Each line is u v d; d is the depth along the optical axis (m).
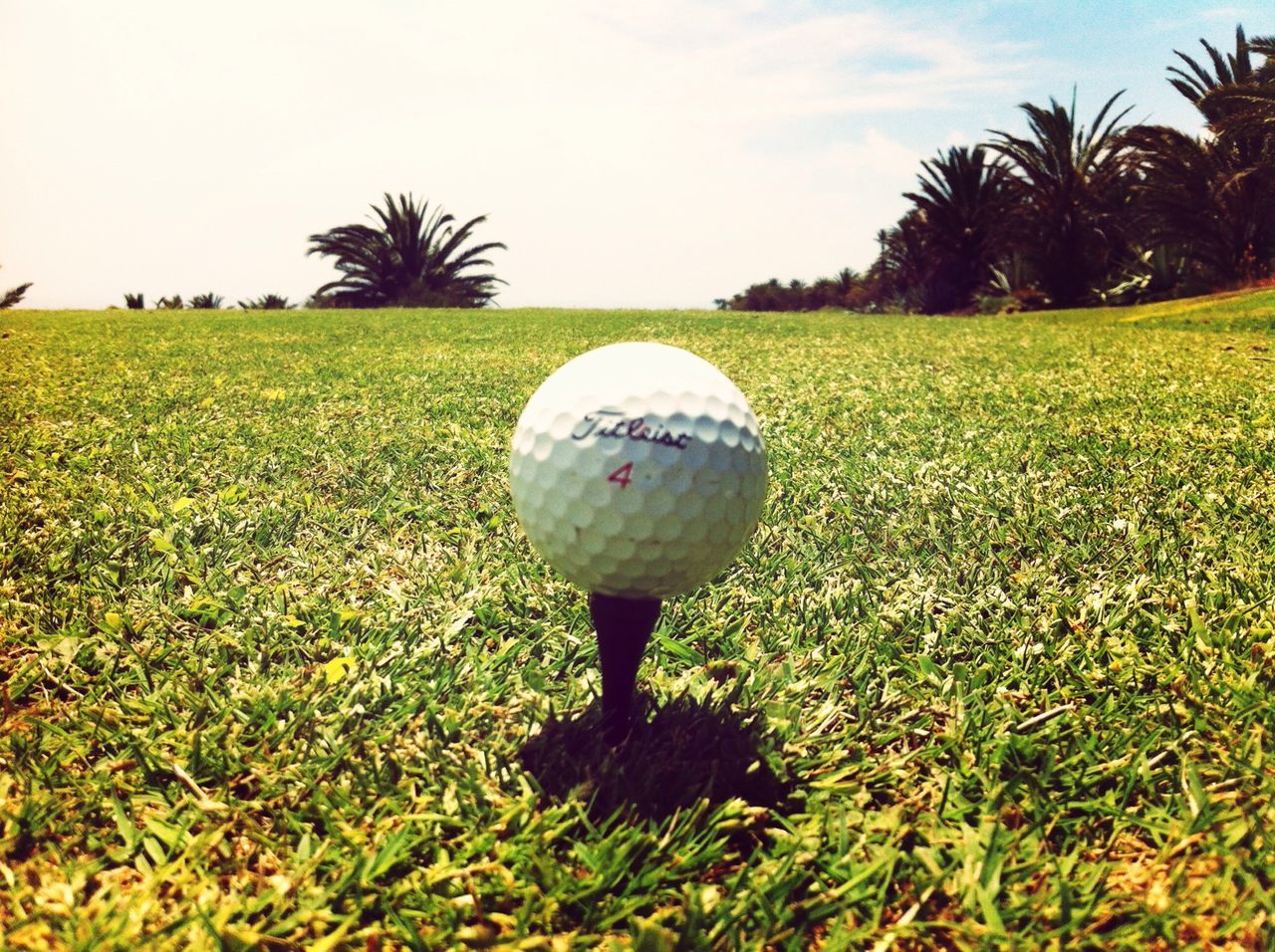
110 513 0.29
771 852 0.15
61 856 0.15
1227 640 0.20
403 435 0.41
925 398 0.51
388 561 0.26
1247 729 0.17
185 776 0.17
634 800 0.16
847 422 0.44
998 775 0.17
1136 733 0.17
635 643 0.17
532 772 0.17
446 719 0.18
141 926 0.14
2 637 0.21
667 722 0.18
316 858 0.15
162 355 0.79
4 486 0.32
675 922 0.14
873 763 0.17
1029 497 0.30
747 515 0.17
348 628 0.22
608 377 0.17
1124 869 0.15
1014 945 0.13
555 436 0.16
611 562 0.16
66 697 0.20
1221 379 0.55
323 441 0.40
